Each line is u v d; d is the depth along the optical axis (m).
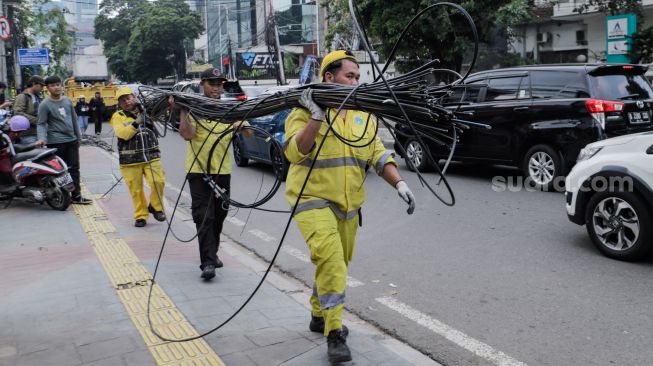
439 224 7.21
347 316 4.48
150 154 7.00
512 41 21.77
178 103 4.79
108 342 3.75
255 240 6.86
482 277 5.24
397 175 3.50
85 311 4.31
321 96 3.10
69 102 8.45
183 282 5.02
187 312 4.28
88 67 43.66
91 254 5.92
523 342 3.90
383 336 4.05
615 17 16.62
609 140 5.70
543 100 8.84
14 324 4.09
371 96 2.98
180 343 3.72
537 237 6.45
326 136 3.11
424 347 3.89
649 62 16.22
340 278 3.34
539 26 23.03
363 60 20.28
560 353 3.73
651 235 5.24
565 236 6.45
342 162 3.39
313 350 3.59
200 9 67.88
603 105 8.16
